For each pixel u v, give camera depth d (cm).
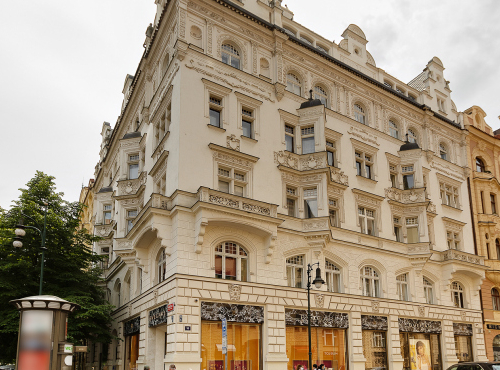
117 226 3634
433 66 4606
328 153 3362
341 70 3606
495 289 4369
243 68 3084
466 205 4341
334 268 3150
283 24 3519
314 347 2875
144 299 2919
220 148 2764
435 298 3728
